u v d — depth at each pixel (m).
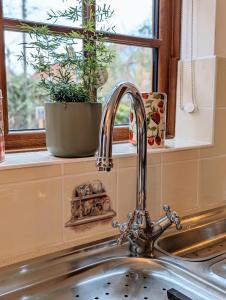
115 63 1.18
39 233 0.81
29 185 0.78
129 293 0.78
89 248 0.88
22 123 1.03
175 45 1.29
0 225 0.75
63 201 0.84
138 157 0.86
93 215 0.89
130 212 0.92
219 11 1.16
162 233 0.92
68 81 0.87
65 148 0.84
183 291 0.76
